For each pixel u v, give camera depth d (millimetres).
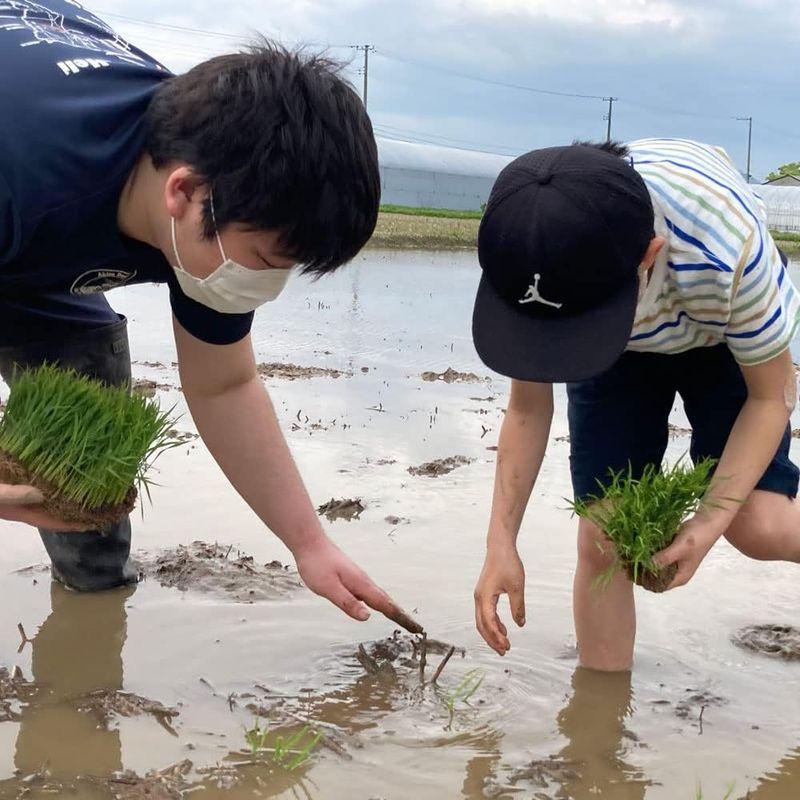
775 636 3973
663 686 3551
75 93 2467
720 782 2984
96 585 4051
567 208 2719
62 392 2816
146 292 13430
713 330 3109
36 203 2424
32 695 3281
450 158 49750
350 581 3389
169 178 2396
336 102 2344
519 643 3814
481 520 5066
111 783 2795
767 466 3186
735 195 3029
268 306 12906
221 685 3406
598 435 3574
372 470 5789
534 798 2846
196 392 3301
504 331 2848
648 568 3018
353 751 3041
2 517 2781
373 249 23516
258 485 3377
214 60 2438
